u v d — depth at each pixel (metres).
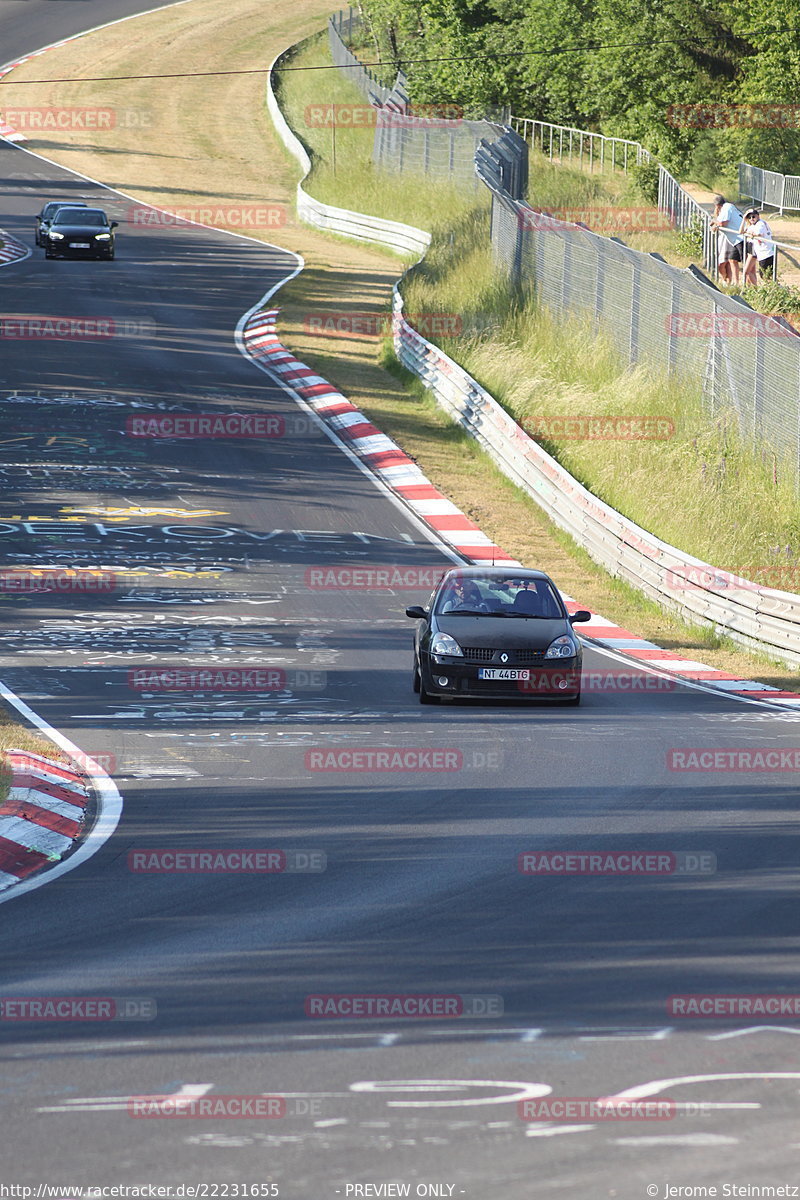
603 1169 18.62
